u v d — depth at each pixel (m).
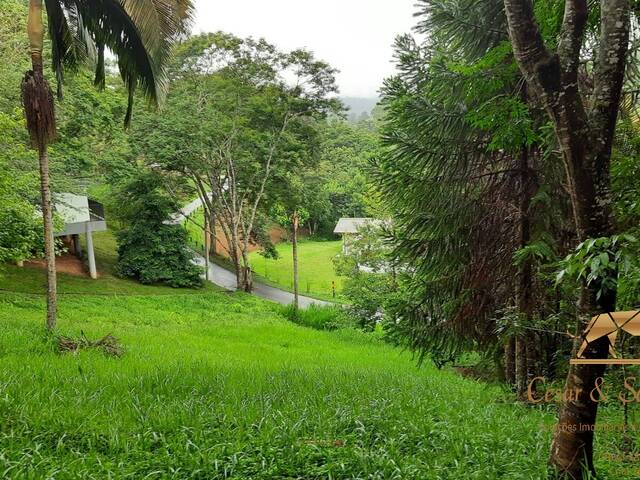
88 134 23.05
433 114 8.34
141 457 4.52
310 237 58.78
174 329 18.00
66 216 21.67
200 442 4.85
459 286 9.09
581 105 3.85
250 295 30.25
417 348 10.20
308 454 4.64
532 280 8.35
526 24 3.86
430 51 9.05
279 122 28.94
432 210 8.89
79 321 16.70
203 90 27.41
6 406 5.27
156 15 9.23
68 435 4.87
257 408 6.15
